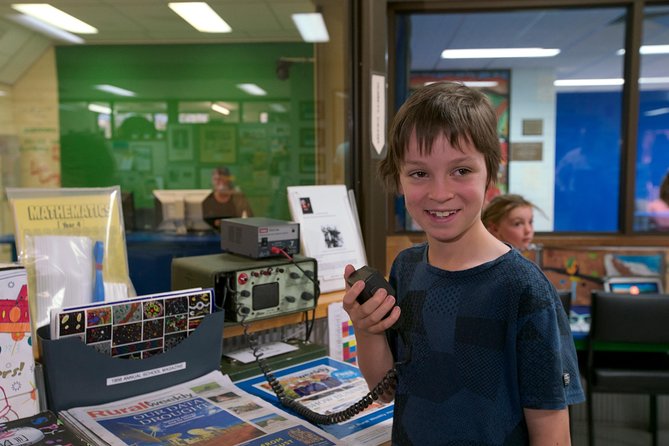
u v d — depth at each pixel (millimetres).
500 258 690
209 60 4727
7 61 4676
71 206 1185
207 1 4113
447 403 701
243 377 1180
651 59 3422
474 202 662
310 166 4270
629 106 3350
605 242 3213
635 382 2404
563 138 3801
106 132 4934
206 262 1251
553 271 3061
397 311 715
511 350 666
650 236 3320
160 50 4793
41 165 4949
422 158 658
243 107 4680
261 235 1248
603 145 3686
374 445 887
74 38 4793
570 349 689
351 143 2055
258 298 1213
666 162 3490
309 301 1310
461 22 3479
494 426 674
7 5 4254
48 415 855
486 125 658
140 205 4918
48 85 4859
